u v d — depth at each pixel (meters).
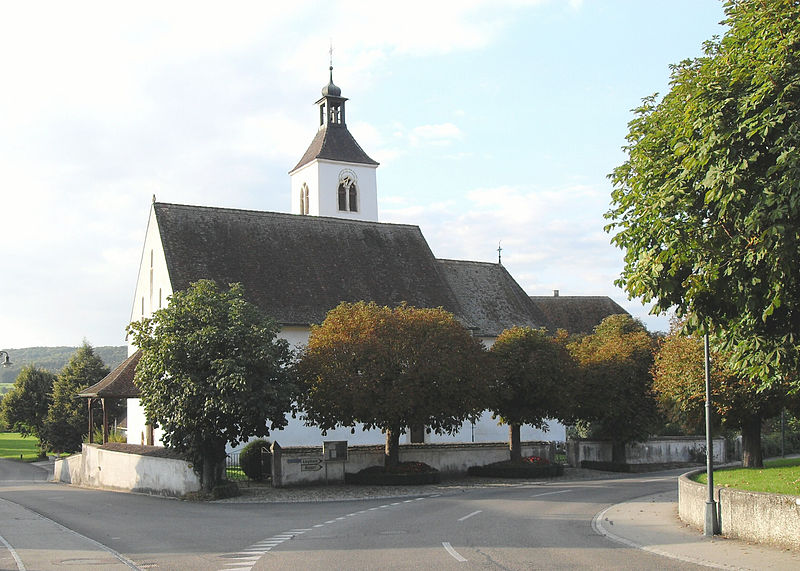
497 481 34.88
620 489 30.11
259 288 46.56
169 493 31.77
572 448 44.25
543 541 16.27
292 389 30.11
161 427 29.86
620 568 13.01
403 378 31.84
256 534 18.45
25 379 83.69
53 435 74.12
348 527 19.23
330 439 45.44
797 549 14.65
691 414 30.12
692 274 15.30
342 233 53.16
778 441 50.28
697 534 17.23
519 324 56.75
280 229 50.97
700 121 14.55
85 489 38.34
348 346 32.16
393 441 34.16
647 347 42.00
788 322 15.57
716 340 17.75
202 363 28.86
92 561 14.57
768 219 13.13
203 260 46.41
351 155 71.00
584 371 40.03
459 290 56.78
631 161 17.19
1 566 14.01
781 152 13.52
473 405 34.00
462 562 13.62
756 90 14.03
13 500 30.16
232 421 29.20
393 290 51.16
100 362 77.62
